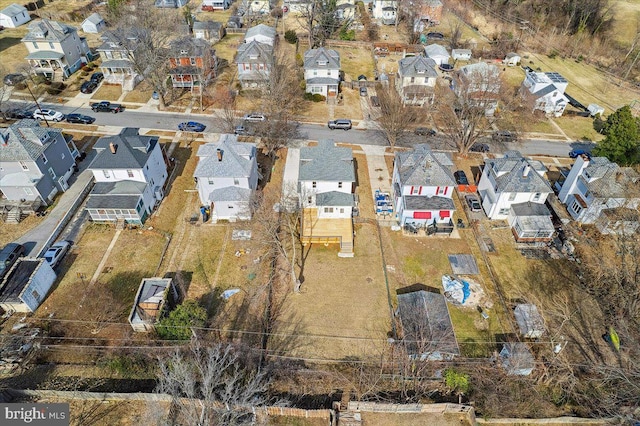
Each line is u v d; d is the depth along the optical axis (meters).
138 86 83.19
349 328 43.81
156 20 100.25
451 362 40.91
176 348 38.75
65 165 59.44
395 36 111.75
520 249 53.59
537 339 43.66
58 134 57.81
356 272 49.56
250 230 54.03
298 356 41.19
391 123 68.19
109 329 42.28
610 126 73.12
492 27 120.44
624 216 53.22
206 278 48.12
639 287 43.38
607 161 57.09
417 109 81.44
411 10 111.19
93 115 74.38
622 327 41.91
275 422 36.53
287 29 111.31
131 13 102.06
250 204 51.91
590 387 40.00
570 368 39.16
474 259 51.81
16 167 53.44
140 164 52.47
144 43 76.75
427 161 53.88
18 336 40.59
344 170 54.47
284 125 69.81
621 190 54.28
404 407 37.25
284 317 44.56
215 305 45.31
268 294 46.38
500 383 39.56
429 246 53.25
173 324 40.66
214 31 101.94
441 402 38.41
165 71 79.69
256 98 81.44
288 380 39.03
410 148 71.06
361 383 39.00
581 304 47.41
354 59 99.44
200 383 38.31
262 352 40.72
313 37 102.56
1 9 110.62
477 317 45.50
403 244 53.34
